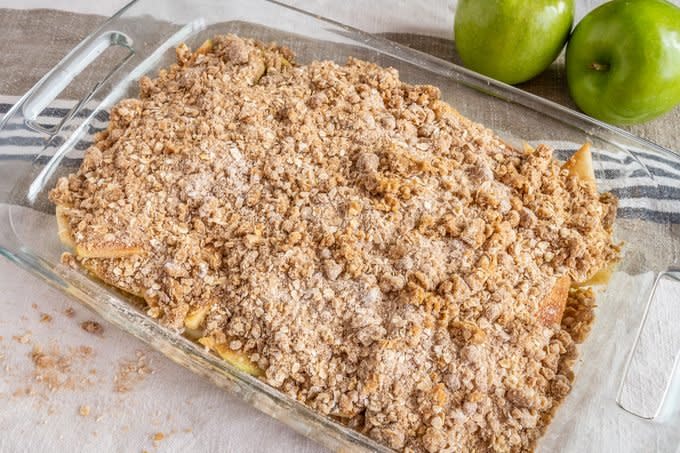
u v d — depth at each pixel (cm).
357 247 51
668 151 56
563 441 50
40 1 69
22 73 66
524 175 54
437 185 53
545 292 51
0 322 57
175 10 62
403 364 48
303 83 58
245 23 63
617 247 56
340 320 49
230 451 53
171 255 52
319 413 49
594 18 61
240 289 50
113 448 53
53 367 55
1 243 53
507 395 49
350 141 55
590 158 57
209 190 53
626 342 54
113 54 63
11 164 56
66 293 54
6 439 53
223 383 52
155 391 55
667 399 51
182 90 59
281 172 53
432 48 69
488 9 60
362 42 61
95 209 54
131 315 52
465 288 49
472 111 59
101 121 60
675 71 59
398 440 48
